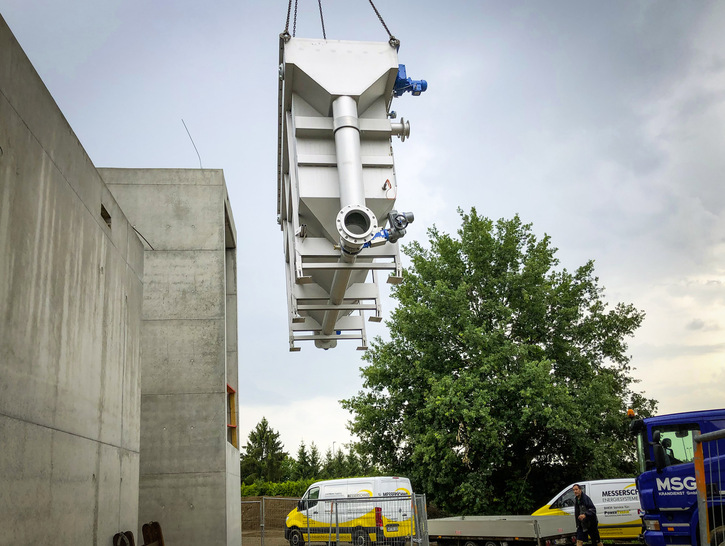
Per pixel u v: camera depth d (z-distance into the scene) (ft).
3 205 17.83
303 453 253.03
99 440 26.35
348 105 29.55
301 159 29.78
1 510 17.17
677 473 35.09
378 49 30.66
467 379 79.15
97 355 26.45
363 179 30.37
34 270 20.02
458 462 81.87
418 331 89.40
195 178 49.49
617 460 86.07
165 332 46.34
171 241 48.11
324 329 39.22
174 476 43.73
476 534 59.52
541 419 79.41
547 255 94.94
